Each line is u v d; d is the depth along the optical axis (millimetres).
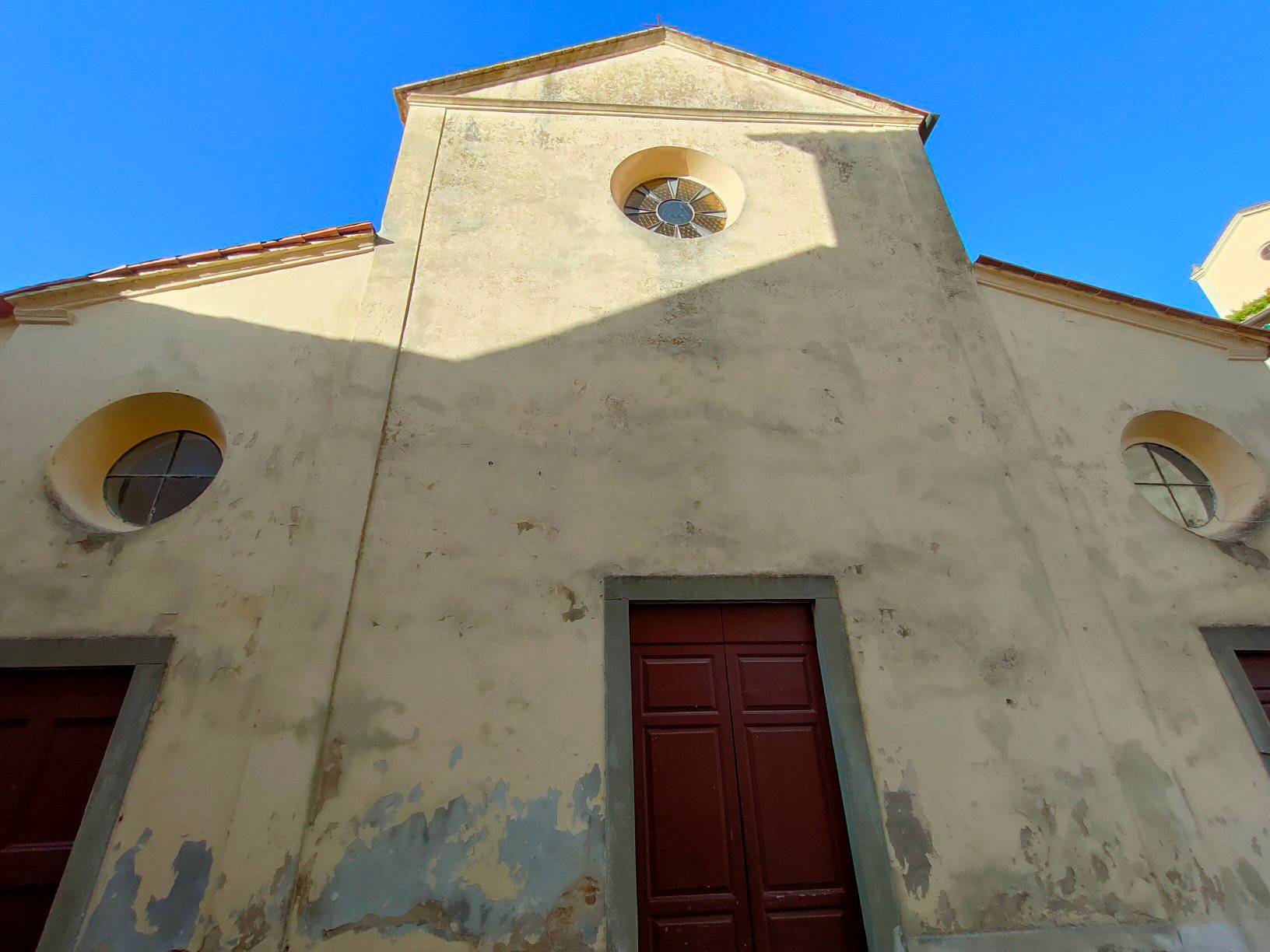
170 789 3244
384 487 4113
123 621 3600
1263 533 4793
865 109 6805
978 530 4469
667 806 3613
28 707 3482
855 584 4180
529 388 4605
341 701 3504
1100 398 5219
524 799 3400
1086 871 3568
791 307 5285
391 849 3230
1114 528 4625
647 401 4668
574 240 5371
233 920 3012
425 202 5387
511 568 3953
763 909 3443
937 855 3520
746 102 6707
